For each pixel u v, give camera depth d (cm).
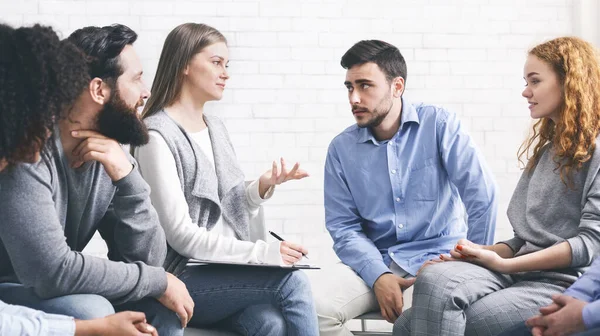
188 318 218
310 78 452
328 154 321
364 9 455
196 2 445
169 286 215
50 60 181
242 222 278
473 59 460
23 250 192
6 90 176
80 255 200
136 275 207
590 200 235
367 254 296
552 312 209
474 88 460
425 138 310
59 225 198
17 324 178
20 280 198
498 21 461
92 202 221
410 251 303
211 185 264
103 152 212
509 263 238
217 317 249
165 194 251
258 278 244
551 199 246
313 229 452
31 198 192
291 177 280
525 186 261
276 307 245
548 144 259
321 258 452
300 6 452
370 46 308
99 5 440
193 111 276
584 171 241
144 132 221
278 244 250
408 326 256
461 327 235
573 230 242
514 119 462
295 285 243
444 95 459
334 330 284
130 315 191
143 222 220
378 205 309
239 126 450
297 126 452
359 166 312
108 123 216
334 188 317
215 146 276
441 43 459
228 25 448
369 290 293
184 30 277
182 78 275
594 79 248
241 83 449
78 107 214
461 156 305
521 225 255
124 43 225
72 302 195
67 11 438
